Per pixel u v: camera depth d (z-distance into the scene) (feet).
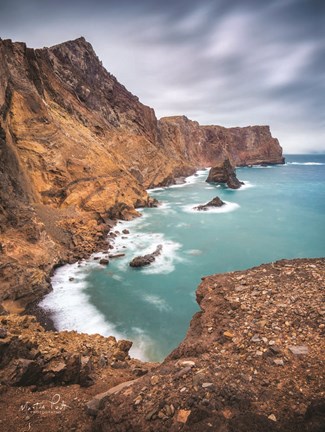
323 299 25.46
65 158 108.27
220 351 21.53
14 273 51.85
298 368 18.60
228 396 16.70
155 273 70.33
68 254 74.02
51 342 29.35
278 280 29.96
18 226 63.41
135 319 52.06
